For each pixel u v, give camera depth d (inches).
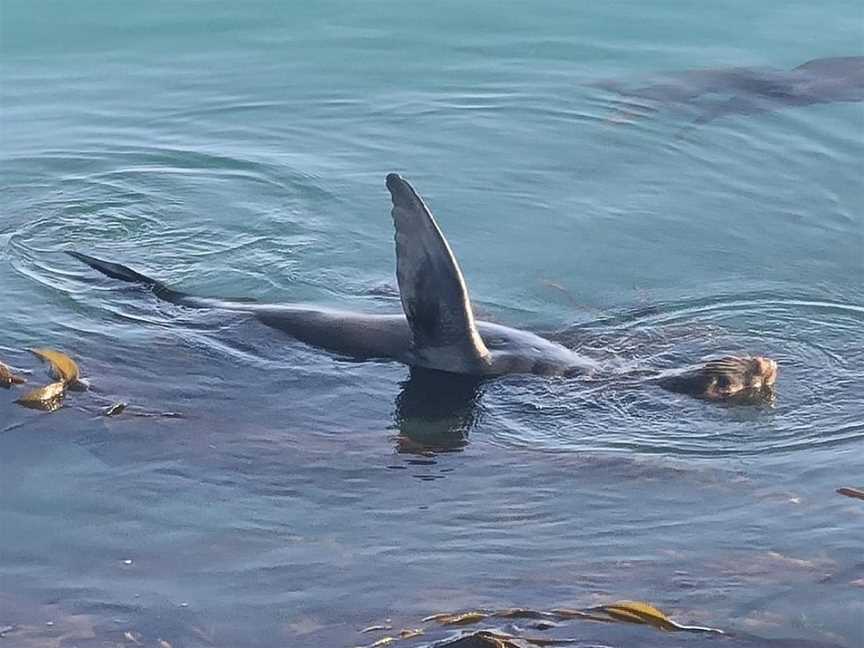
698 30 704.4
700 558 325.4
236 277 495.2
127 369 420.5
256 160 594.9
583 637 297.0
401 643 295.6
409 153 601.3
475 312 465.7
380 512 348.8
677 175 574.2
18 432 383.9
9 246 514.0
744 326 454.6
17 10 719.7
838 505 346.3
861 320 459.2
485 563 326.0
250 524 343.6
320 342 433.4
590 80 660.1
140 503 352.8
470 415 397.4
